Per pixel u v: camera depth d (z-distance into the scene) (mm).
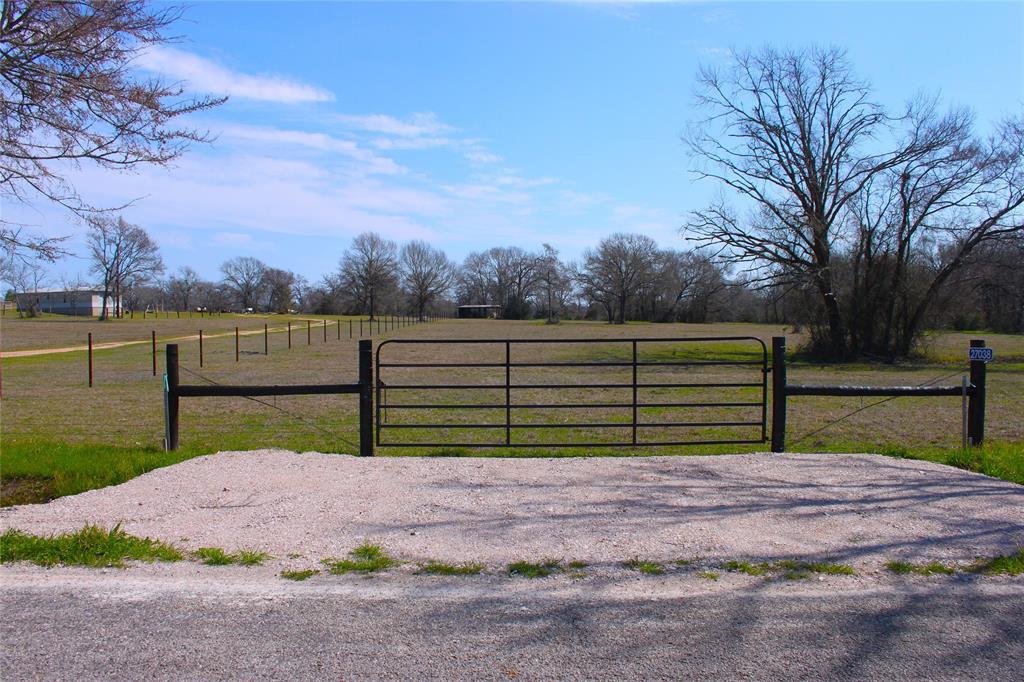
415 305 137000
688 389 20062
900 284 34375
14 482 7469
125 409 15156
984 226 33125
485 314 141375
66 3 7434
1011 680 3580
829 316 35312
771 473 7801
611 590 4559
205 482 7293
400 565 4980
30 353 36188
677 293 115938
